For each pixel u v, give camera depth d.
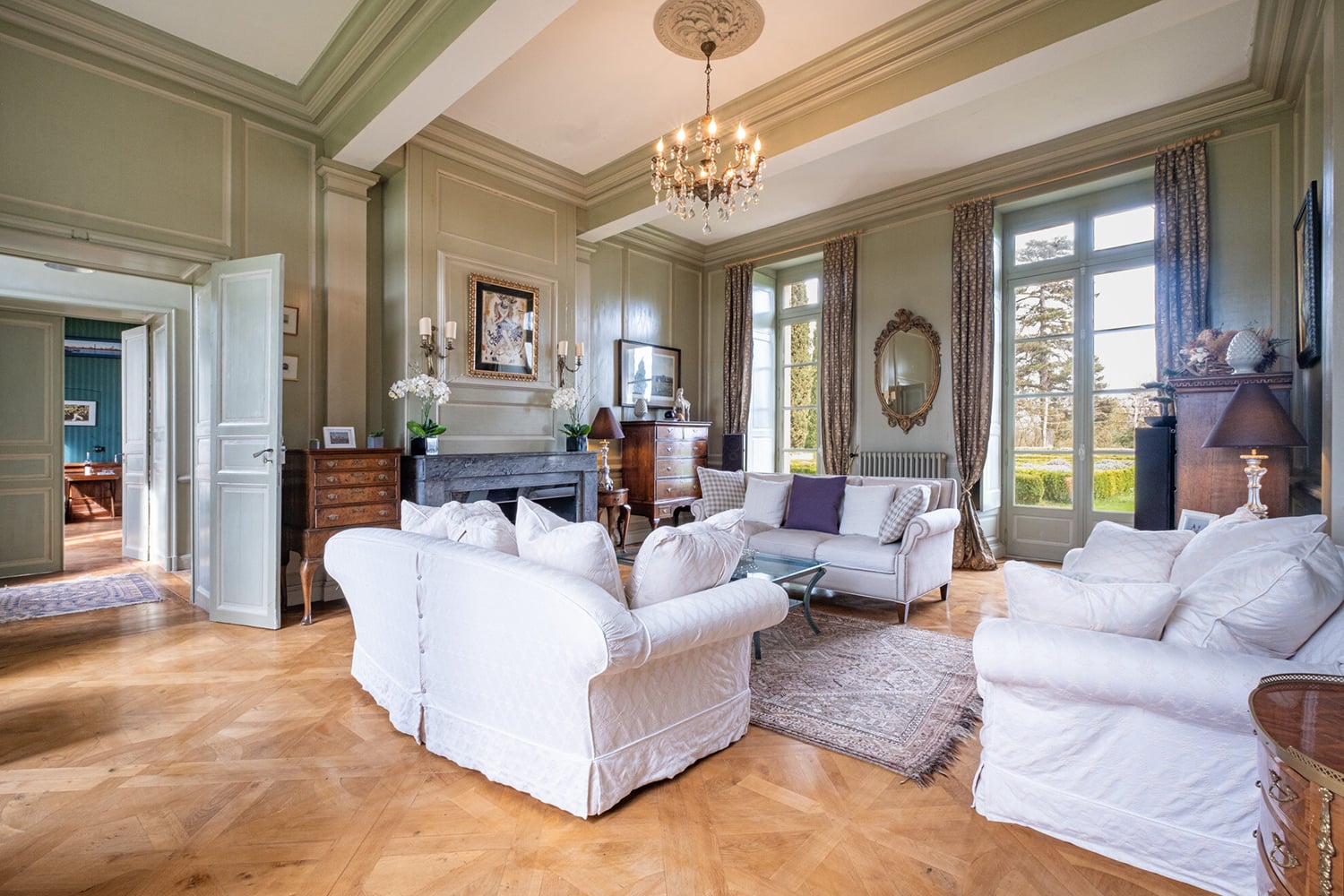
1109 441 5.20
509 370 5.10
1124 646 1.59
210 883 1.54
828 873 1.58
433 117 3.77
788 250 6.71
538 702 1.88
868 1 3.28
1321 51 3.08
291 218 4.23
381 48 3.51
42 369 5.11
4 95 3.25
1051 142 4.88
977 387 5.38
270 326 3.70
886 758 2.16
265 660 3.12
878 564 3.84
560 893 1.51
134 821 1.79
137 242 3.62
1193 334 4.30
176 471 5.18
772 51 3.71
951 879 1.56
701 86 4.10
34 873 1.56
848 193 5.92
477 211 4.94
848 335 6.17
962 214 5.46
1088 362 5.28
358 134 3.96
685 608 1.96
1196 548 2.27
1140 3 2.85
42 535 5.08
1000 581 4.93
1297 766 0.93
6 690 2.73
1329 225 2.64
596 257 6.34
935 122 4.59
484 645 2.00
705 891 1.52
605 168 5.33
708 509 5.18
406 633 2.32
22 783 1.99
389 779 2.03
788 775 2.07
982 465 5.37
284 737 2.32
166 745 2.25
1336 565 1.60
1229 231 4.24
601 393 6.34
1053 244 5.46
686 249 7.19
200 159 3.86
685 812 1.86
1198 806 1.54
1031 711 1.74
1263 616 1.55
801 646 3.36
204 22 3.47
